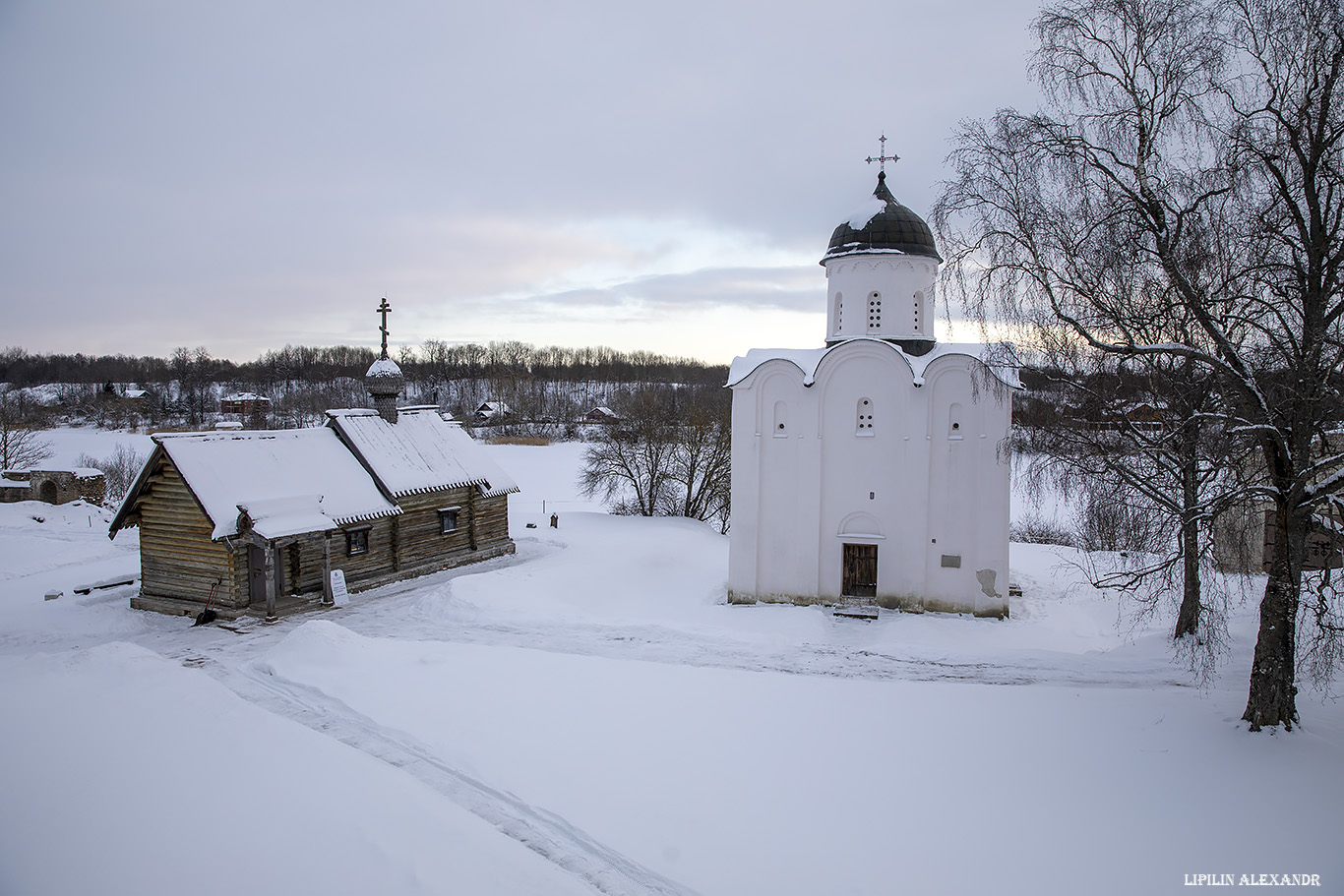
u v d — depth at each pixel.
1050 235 14.62
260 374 170.50
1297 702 14.90
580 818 11.20
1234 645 19.41
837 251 29.64
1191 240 13.30
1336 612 17.73
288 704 15.43
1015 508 49.53
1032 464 19.17
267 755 12.44
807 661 18.97
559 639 20.69
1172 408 16.61
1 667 16.88
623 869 10.04
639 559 33.03
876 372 27.12
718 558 36.69
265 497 24.14
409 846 9.99
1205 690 16.30
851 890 9.67
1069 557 35.19
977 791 12.10
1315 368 12.24
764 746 13.65
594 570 30.31
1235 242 13.19
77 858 9.29
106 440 88.94
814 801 11.78
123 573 29.23
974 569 26.39
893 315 29.23
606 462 47.47
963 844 10.66
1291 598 13.20
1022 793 12.04
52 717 13.72
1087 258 14.49
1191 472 17.14
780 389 28.02
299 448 27.20
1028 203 14.80
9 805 10.55
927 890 9.67
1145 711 15.02
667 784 12.23
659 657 19.22
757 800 11.80
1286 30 12.21
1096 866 10.15
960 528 26.59
